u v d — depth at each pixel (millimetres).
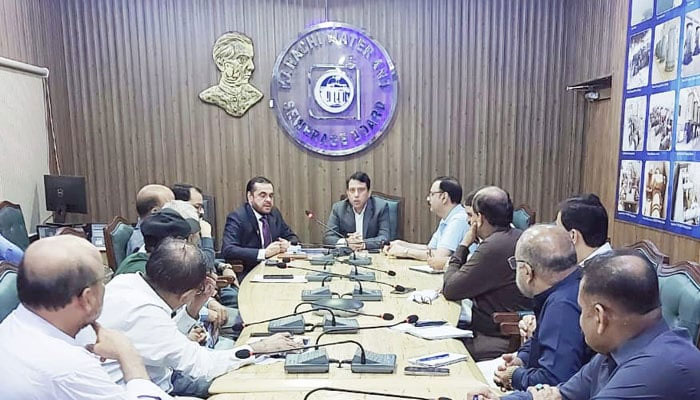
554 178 4477
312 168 4410
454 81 4355
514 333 2131
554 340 1524
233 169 4363
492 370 1973
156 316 1523
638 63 3168
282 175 4398
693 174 2600
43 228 3572
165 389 1582
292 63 4258
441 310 2100
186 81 4242
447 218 3100
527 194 4492
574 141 4395
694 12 2588
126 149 4285
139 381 1312
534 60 4352
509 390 1749
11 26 3586
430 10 4273
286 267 2885
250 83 4270
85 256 1134
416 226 4496
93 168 4285
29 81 3814
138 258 1983
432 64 4328
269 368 1550
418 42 4301
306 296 2234
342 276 2658
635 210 3207
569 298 1561
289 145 4371
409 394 1362
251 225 3459
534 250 1635
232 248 3215
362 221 3703
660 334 1127
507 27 4312
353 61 4285
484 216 2336
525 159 4453
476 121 4410
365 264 2932
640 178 3143
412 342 1740
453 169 4457
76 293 1104
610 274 1124
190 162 4336
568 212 2049
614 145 3574
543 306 1629
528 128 4422
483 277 2209
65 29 4125
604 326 1145
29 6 3855
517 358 1848
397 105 4359
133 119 4258
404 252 3127
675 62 2758
